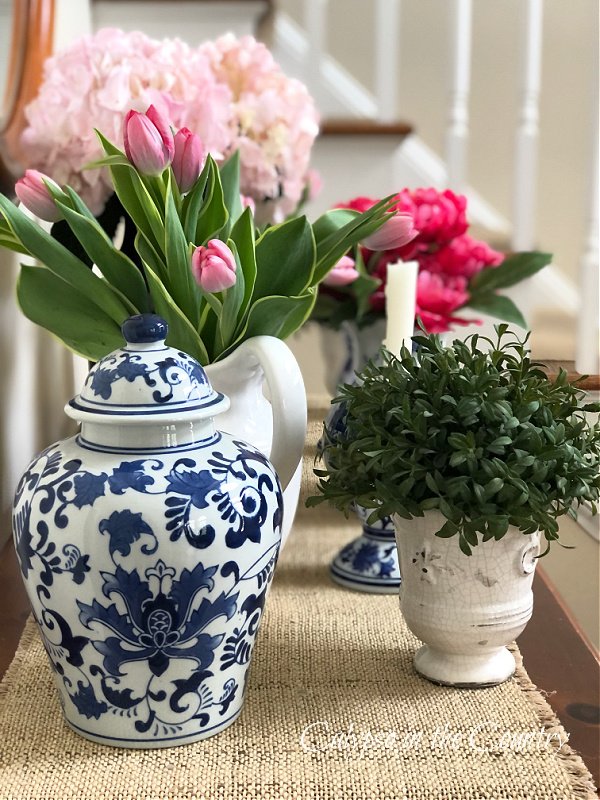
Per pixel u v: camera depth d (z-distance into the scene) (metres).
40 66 1.04
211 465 0.53
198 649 0.53
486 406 0.54
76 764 0.53
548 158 2.71
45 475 0.53
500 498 0.54
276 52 2.32
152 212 0.64
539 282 2.50
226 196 0.77
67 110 0.82
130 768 0.53
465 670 0.61
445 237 1.04
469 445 0.53
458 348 0.60
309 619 0.72
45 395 1.14
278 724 0.57
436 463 0.55
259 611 0.56
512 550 0.58
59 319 0.73
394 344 0.76
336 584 0.79
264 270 0.69
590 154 1.60
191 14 1.77
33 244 0.66
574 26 2.65
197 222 0.70
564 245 2.76
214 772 0.52
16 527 0.54
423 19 2.63
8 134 0.92
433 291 1.03
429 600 0.59
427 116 2.68
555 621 0.72
